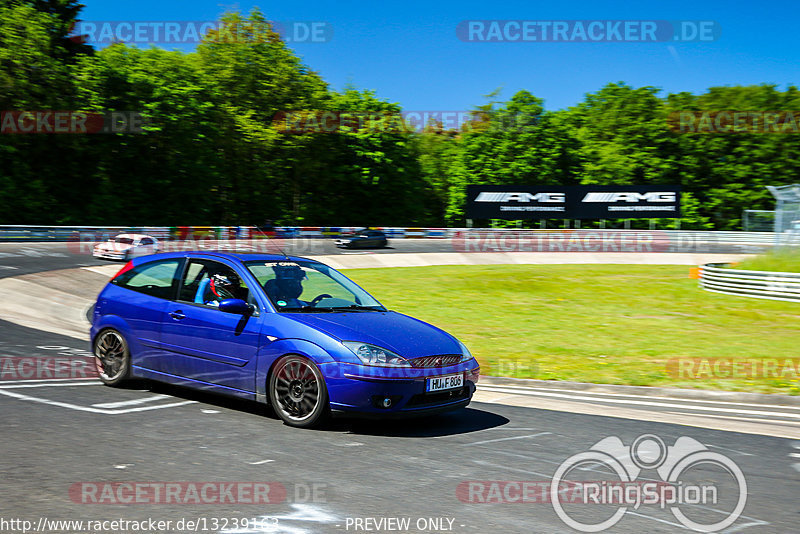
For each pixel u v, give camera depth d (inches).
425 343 225.0
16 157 1881.2
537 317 665.0
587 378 353.1
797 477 181.8
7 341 376.5
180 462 177.0
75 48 2123.5
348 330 219.1
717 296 896.3
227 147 2314.2
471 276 1120.2
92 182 2057.1
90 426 208.2
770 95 2731.3
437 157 3083.2
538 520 145.9
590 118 2891.2
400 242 1907.0
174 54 2235.5
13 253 1071.6
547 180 2650.1
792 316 704.4
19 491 151.8
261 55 2447.1
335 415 211.5
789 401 307.0
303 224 2546.8
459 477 173.0
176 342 246.2
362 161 2640.3
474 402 278.2
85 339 412.5
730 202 2596.0
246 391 229.3
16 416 216.1
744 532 142.5
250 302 236.1
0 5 1872.5
